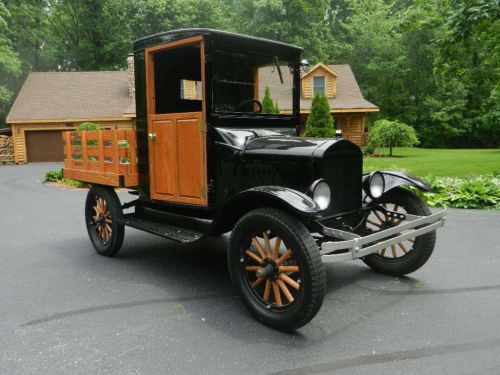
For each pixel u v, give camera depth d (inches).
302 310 116.0
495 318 130.1
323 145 136.9
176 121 164.7
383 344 115.4
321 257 115.5
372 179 154.7
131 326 127.7
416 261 161.2
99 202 202.8
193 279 168.9
